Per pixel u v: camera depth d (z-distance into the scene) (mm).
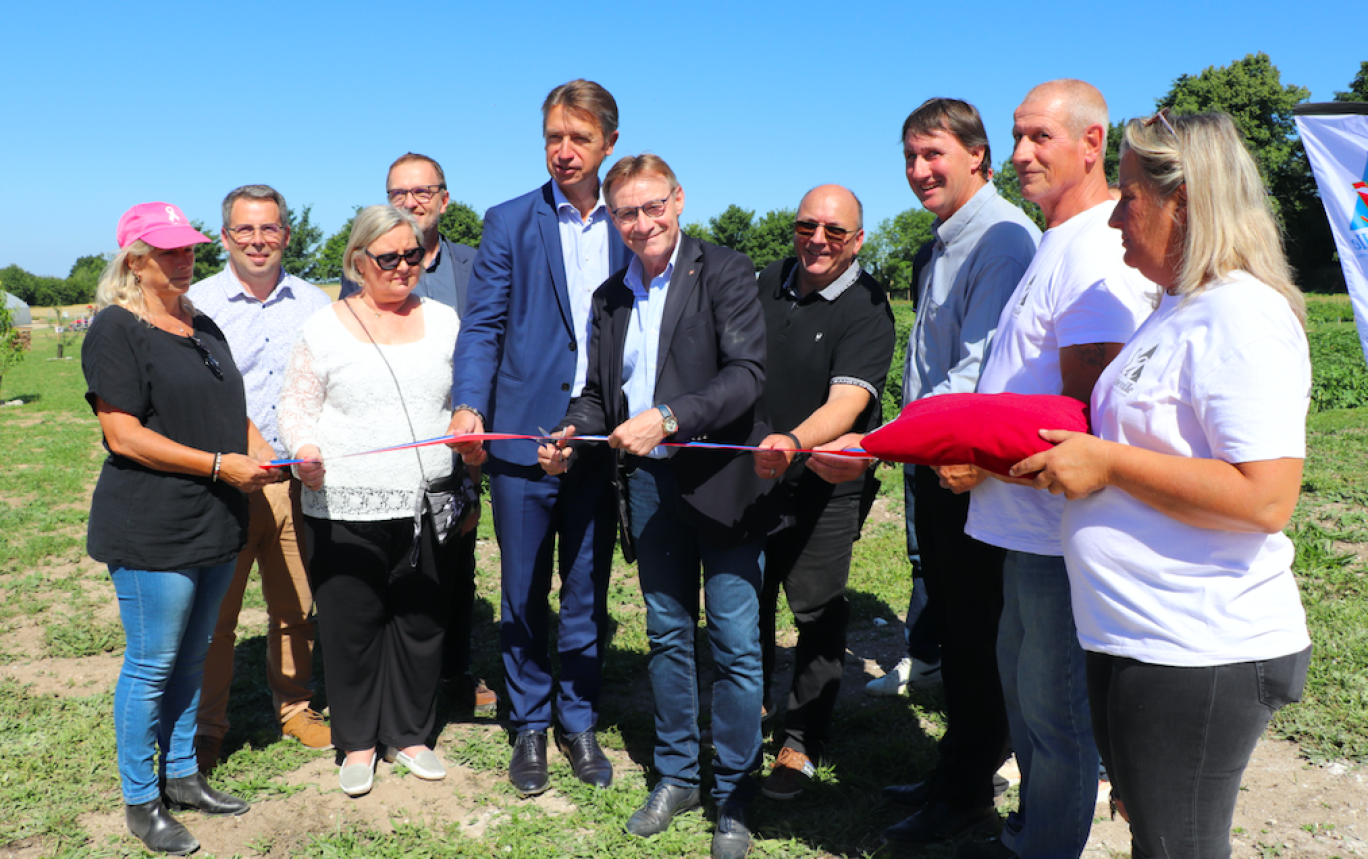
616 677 4762
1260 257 1818
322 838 3311
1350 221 4992
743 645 3156
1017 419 2148
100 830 3385
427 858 3188
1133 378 1938
